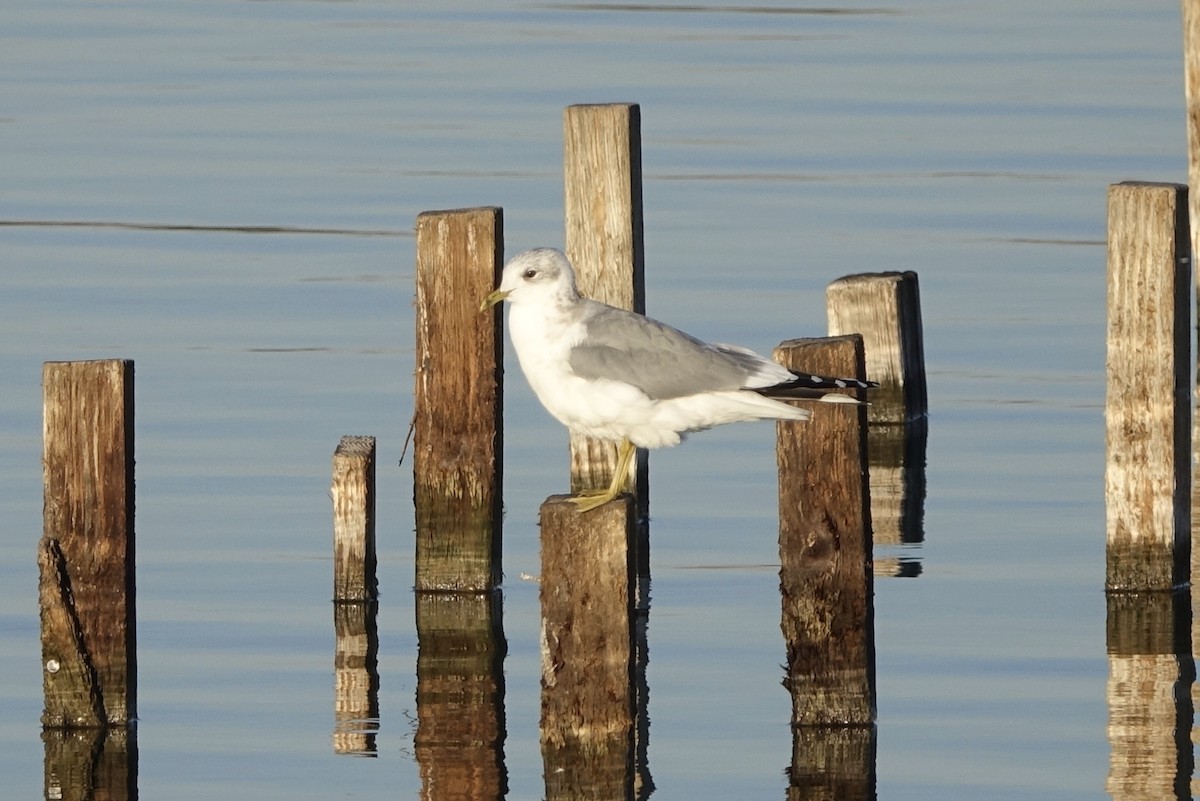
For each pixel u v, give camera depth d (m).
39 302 22.81
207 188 27.39
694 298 23.16
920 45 35.31
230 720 13.05
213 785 12.04
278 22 37.25
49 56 34.38
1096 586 15.52
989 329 22.72
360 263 24.48
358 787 11.98
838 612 12.49
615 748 11.55
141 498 17.55
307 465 18.38
